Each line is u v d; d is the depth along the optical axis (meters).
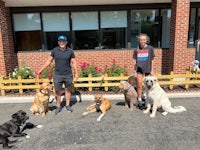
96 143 3.86
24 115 4.19
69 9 9.00
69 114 5.25
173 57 8.12
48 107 5.39
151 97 4.95
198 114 5.05
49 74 6.89
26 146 3.81
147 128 4.38
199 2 8.92
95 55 9.20
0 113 5.47
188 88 6.91
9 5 8.54
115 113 5.23
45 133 4.28
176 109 5.16
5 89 6.80
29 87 6.72
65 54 4.99
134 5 8.98
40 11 9.01
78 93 6.71
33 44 9.33
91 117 5.04
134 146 3.72
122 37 9.30
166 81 6.75
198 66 8.02
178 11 7.66
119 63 9.27
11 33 9.05
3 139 3.79
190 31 9.27
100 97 5.07
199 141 3.84
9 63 8.15
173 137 4.00
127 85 5.24
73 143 3.88
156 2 8.77
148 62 5.17
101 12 9.12
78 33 9.29
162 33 9.33
